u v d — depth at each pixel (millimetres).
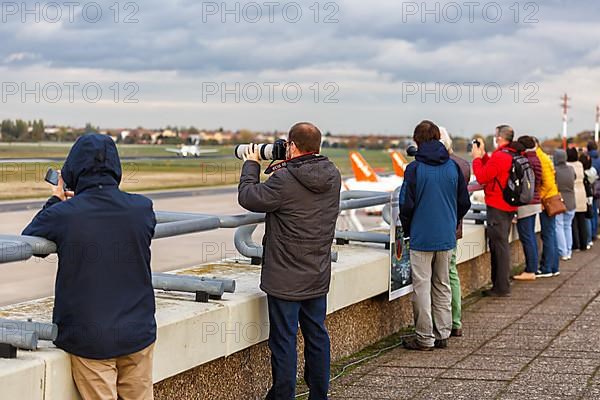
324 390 7395
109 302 5145
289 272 6996
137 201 5328
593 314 11703
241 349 6957
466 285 13453
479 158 13359
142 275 5309
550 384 8070
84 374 5191
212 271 8234
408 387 7996
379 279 9445
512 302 12727
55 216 5094
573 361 8992
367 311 9648
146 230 5316
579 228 20047
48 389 5043
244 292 7215
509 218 13148
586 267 16875
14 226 11172
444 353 9398
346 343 9188
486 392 7816
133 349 5230
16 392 4840
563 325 10945
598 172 22703
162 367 5965
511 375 8422
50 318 5918
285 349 7055
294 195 6941
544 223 15469
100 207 5168
